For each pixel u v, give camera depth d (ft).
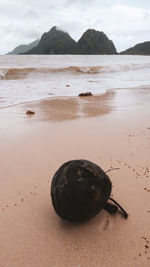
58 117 22.89
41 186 10.06
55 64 113.70
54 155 13.34
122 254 6.45
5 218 8.02
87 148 14.29
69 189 6.70
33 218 8.03
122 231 7.30
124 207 8.40
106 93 38.88
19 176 10.94
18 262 6.25
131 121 20.63
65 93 39.14
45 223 7.77
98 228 7.45
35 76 64.34
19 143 15.43
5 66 91.86
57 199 6.97
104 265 6.11
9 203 8.87
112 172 11.06
